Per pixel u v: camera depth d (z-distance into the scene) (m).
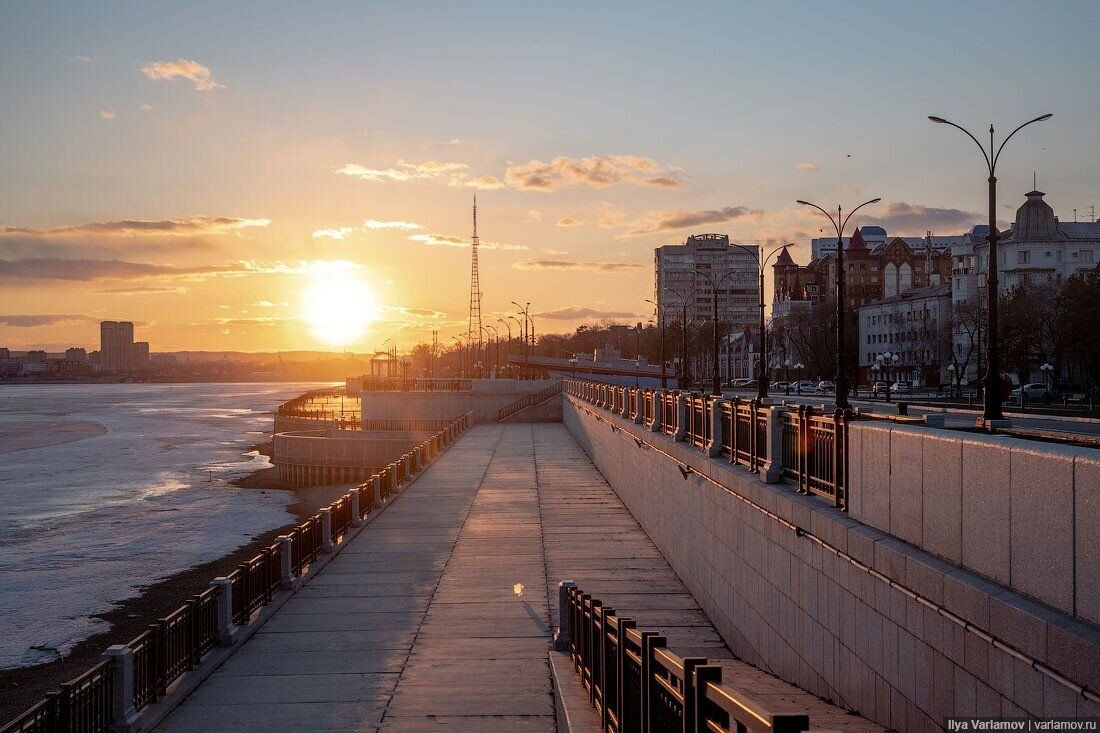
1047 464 5.90
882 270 164.50
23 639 23.72
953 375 91.94
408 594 18.95
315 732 11.26
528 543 24.62
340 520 25.19
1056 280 93.31
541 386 86.81
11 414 169.25
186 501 55.16
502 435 65.25
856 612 8.84
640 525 27.03
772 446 13.00
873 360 121.06
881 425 8.91
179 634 13.22
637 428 27.19
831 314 124.88
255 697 12.64
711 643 15.21
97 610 26.97
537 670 13.79
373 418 87.31
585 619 11.71
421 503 32.03
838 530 9.33
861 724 8.16
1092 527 5.40
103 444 100.75
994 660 6.16
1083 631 5.23
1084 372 82.00
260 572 17.55
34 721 8.92
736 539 14.40
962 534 7.05
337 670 13.87
